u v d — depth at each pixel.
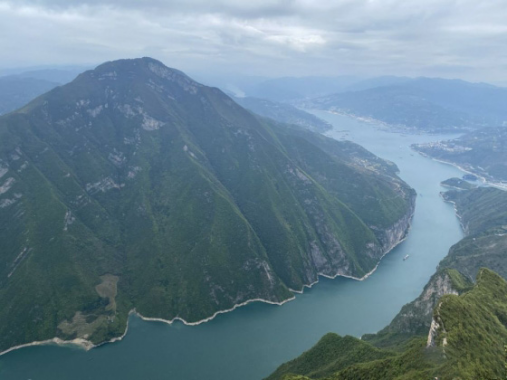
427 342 151.00
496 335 142.62
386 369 148.88
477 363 124.06
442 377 122.25
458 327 138.00
